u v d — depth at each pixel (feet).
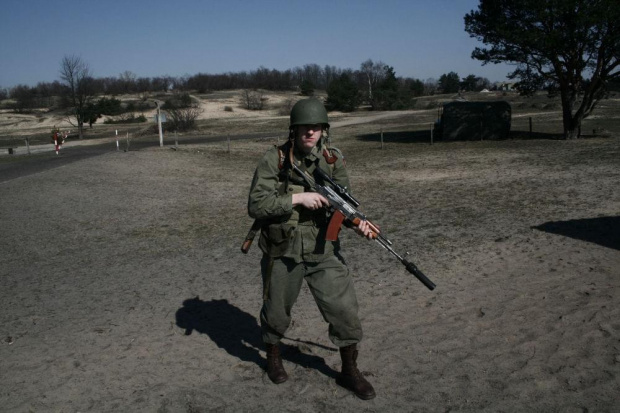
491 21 77.97
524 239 25.09
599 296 16.97
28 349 15.42
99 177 56.39
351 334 11.96
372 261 23.29
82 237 32.09
